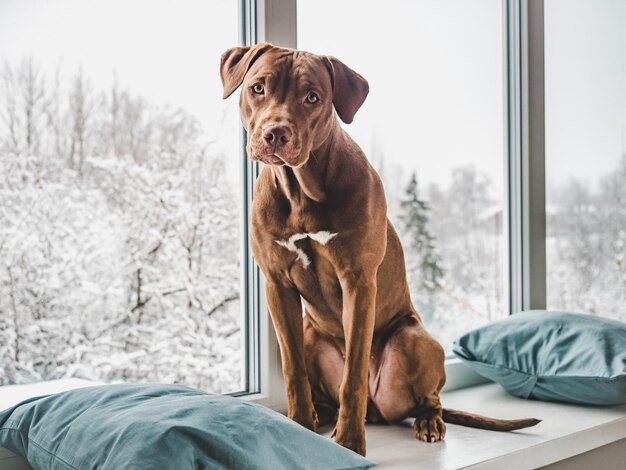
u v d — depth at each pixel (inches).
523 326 73.0
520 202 86.1
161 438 35.9
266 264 52.1
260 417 40.3
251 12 61.7
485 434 58.4
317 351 57.9
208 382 61.5
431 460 51.4
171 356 59.4
